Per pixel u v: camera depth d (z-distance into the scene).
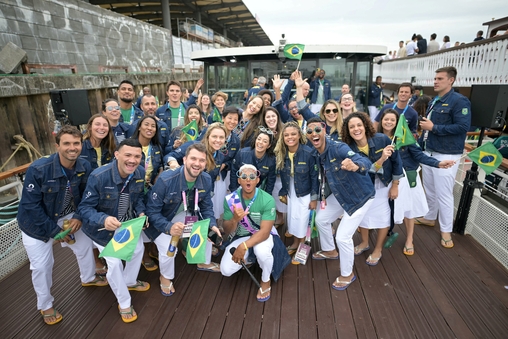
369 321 2.53
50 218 2.50
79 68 9.69
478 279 3.01
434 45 10.75
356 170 2.54
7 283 3.11
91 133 3.19
